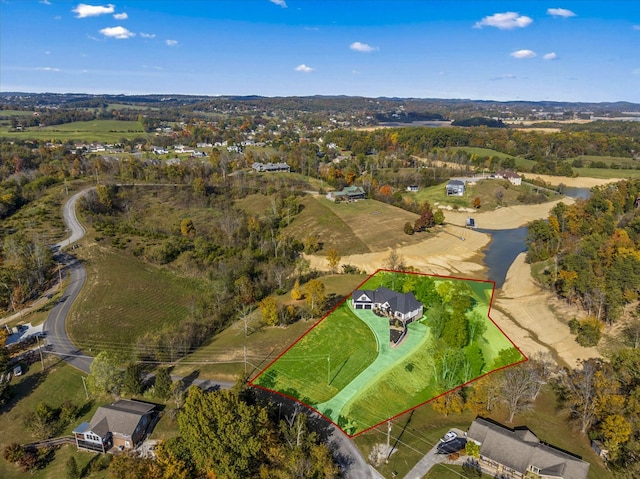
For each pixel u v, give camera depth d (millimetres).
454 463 55000
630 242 109500
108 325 86125
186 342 79875
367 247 131000
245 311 93000
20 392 67938
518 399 64250
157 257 117562
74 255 114750
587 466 51156
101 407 60781
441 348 75500
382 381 67750
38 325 85375
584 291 91188
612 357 72188
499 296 106750
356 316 87688
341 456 55500
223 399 53031
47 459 56875
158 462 50812
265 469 50156
